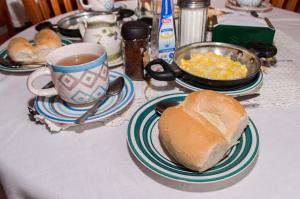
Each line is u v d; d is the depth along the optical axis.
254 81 0.66
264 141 0.53
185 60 0.74
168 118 0.47
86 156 0.51
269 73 0.74
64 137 0.55
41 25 0.99
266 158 0.49
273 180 0.45
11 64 0.78
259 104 0.63
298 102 0.63
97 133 0.56
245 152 0.46
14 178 0.48
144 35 0.68
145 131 0.52
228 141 0.46
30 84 0.58
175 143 0.44
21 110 0.63
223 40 0.83
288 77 0.72
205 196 0.43
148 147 0.48
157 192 0.44
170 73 0.63
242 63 0.73
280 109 0.61
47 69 0.58
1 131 0.57
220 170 0.43
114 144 0.53
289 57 0.82
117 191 0.44
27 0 1.23
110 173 0.47
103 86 0.60
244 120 0.48
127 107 0.63
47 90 0.59
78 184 0.45
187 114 0.47
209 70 0.69
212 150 0.41
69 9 1.43
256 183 0.45
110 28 0.76
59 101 0.63
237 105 0.48
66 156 0.51
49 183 0.46
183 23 0.84
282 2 1.40
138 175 0.46
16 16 1.89
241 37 0.82
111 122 0.58
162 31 0.75
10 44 0.78
